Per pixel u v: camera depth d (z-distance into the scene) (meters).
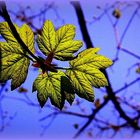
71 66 0.42
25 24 0.42
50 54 0.42
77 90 0.41
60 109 0.41
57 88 0.42
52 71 0.41
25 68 0.42
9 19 0.40
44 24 0.42
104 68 0.41
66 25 0.42
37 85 0.42
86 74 0.42
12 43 0.41
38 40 0.42
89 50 0.42
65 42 0.42
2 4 0.40
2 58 0.41
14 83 0.41
